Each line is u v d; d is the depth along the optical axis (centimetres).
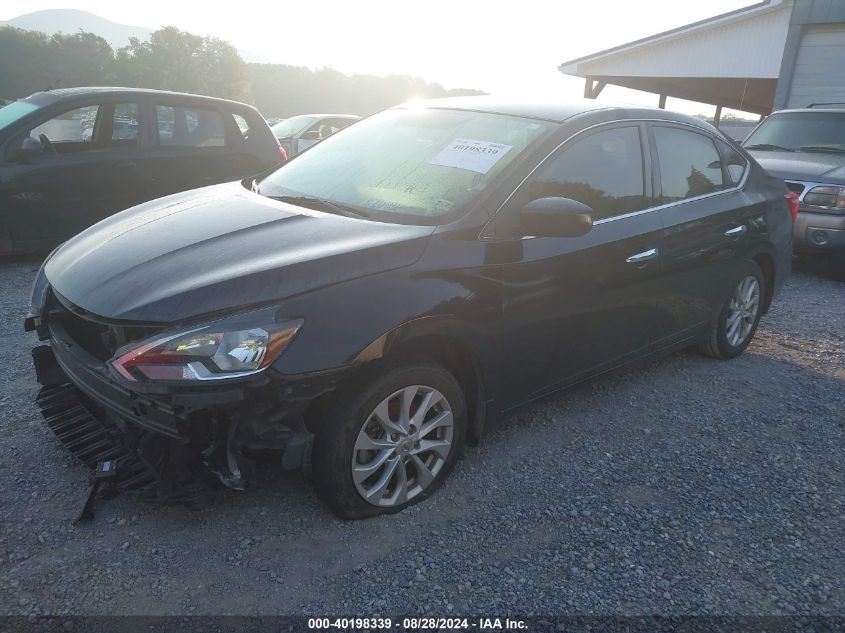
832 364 479
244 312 233
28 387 371
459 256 275
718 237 404
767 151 825
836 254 703
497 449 337
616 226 337
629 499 301
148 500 253
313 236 273
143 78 8488
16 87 8119
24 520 262
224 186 380
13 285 573
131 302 240
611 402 397
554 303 311
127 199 660
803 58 1384
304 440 244
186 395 222
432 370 274
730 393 419
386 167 336
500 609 234
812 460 344
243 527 266
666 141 382
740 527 286
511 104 359
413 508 285
